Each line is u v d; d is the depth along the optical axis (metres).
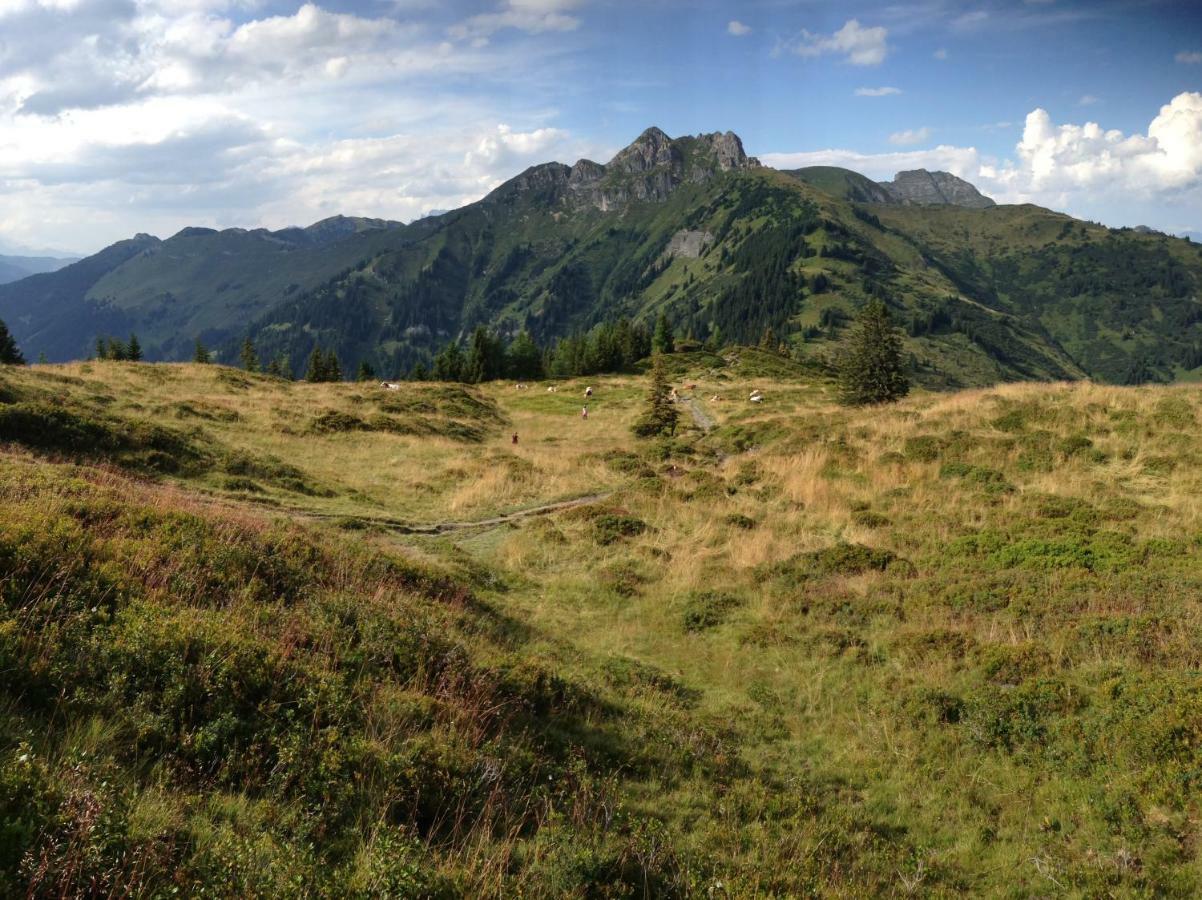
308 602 11.25
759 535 21.48
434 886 5.64
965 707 11.16
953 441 25.77
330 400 48.09
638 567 20.03
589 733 9.95
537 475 32.22
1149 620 12.08
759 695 12.75
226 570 11.32
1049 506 19.47
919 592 15.85
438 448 36.91
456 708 8.98
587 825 7.49
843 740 11.14
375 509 25.50
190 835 5.55
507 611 16.28
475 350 110.50
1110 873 7.42
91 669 7.21
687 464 35.88
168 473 23.91
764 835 8.13
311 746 7.18
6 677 6.64
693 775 9.40
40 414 23.14
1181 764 8.48
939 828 8.80
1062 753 9.56
